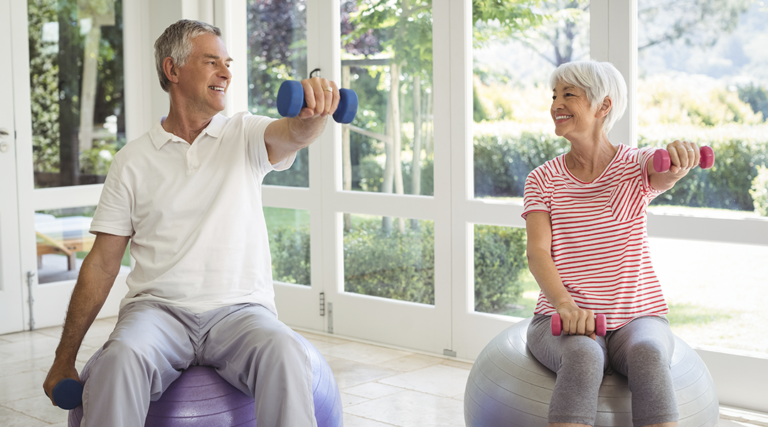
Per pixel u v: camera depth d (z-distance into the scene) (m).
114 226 1.73
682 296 2.50
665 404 1.43
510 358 1.73
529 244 1.80
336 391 1.72
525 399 1.61
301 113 1.39
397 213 3.16
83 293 1.70
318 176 3.43
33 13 3.56
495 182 2.89
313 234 3.48
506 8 2.79
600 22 2.53
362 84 3.27
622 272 1.74
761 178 2.32
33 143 3.59
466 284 2.96
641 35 2.48
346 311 3.39
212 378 1.61
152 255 1.72
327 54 3.36
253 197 1.77
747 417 2.30
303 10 3.46
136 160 1.74
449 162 2.96
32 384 2.73
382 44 3.18
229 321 1.64
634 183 1.77
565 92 1.83
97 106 3.82
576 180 1.83
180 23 1.78
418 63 3.07
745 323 2.39
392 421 2.32
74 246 3.78
